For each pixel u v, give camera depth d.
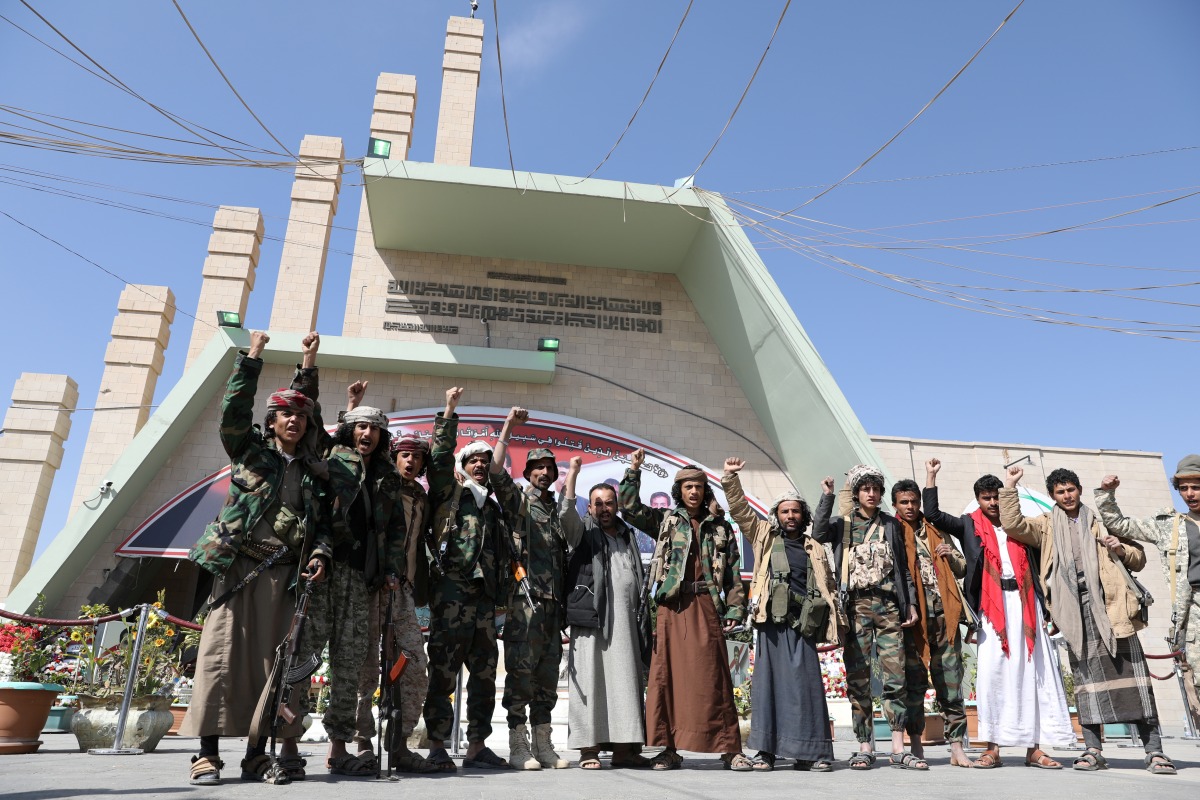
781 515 5.60
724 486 5.63
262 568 3.82
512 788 3.61
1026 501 15.32
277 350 12.38
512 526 5.28
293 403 4.06
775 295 12.20
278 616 3.80
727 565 5.51
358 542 4.23
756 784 4.05
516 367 12.85
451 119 17.12
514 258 14.26
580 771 4.76
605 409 13.48
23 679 7.92
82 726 5.83
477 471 5.18
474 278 14.02
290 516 3.91
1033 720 5.53
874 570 5.67
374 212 12.99
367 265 13.95
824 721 5.15
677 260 14.27
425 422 12.45
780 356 12.32
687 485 5.51
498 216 13.06
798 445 12.69
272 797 3.09
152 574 12.75
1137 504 16.33
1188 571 5.37
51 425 15.41
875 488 5.91
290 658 3.66
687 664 5.15
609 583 5.38
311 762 5.23
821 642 5.57
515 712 4.98
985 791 3.86
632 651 5.24
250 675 3.71
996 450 16.36
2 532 14.52
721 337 13.95
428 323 13.59
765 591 5.36
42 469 15.10
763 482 13.21
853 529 5.91
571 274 14.38
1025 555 5.92
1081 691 5.48
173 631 7.65
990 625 5.77
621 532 5.70
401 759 4.43
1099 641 5.44
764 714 5.13
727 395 13.89
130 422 15.55
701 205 12.77
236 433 3.90
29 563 14.70
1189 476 5.43
